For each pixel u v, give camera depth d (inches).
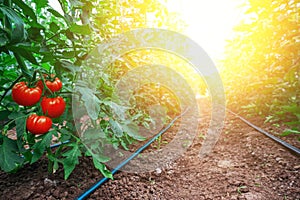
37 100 38.3
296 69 85.4
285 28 92.8
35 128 37.7
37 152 41.9
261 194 51.4
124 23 106.3
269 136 84.4
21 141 42.0
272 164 64.7
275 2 98.3
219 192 54.2
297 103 83.9
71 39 44.2
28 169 62.7
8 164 38.6
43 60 39.1
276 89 99.7
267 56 110.7
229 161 71.9
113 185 57.0
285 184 53.9
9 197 49.5
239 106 147.3
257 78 116.6
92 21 70.4
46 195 50.6
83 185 55.4
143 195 53.4
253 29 112.1
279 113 90.6
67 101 52.8
